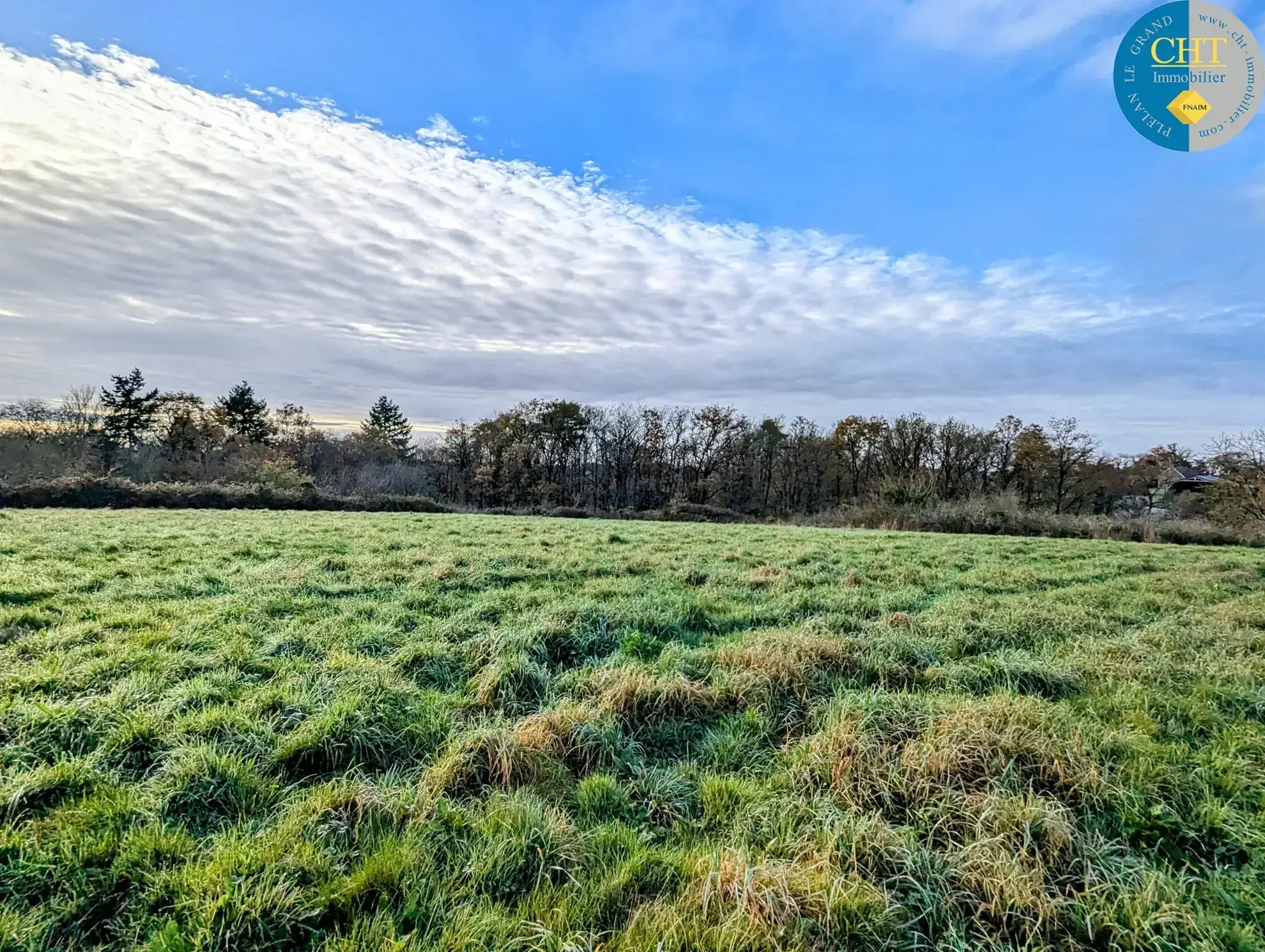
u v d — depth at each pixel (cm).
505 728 392
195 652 514
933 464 4606
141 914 236
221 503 2553
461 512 3145
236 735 364
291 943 231
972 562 1221
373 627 595
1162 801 327
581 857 284
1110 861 281
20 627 563
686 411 4850
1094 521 2414
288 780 336
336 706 392
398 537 1322
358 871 260
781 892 251
